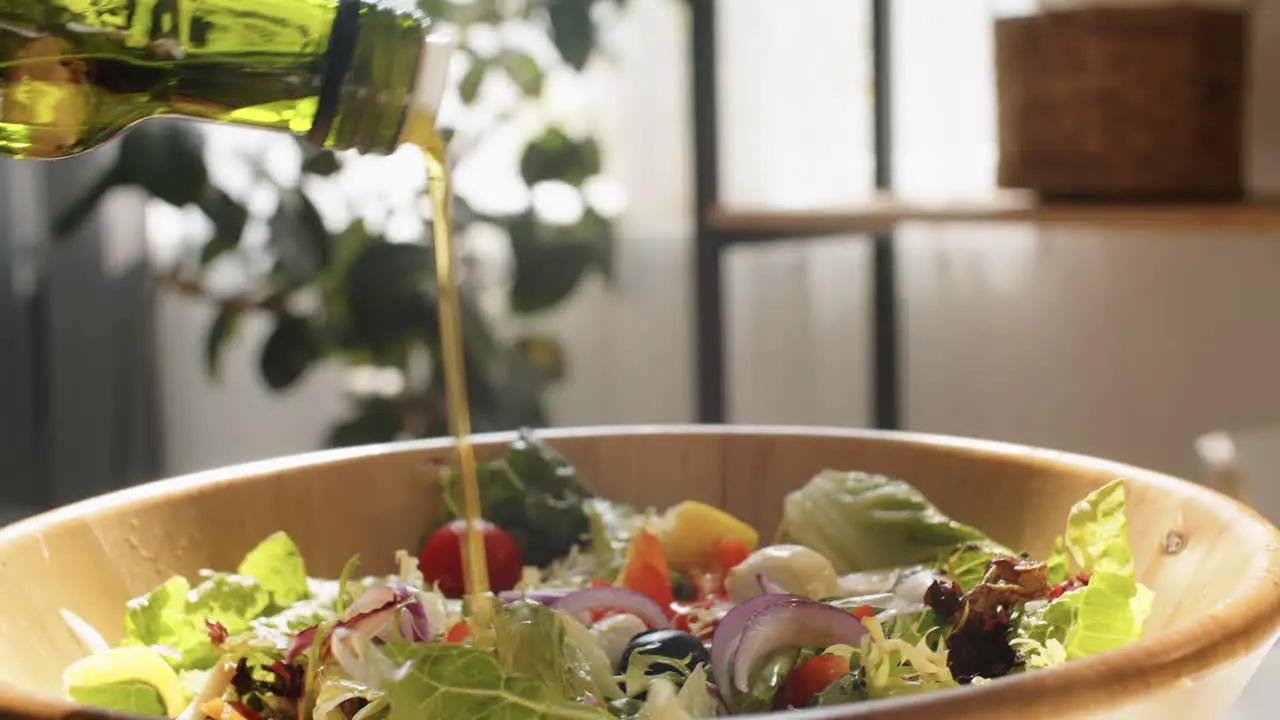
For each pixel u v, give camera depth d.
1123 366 1.32
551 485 0.61
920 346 1.47
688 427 0.63
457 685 0.40
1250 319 1.22
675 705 0.44
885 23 1.31
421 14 0.49
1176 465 1.29
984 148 1.37
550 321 1.65
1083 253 1.33
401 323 1.27
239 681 0.49
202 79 0.48
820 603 0.47
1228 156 0.90
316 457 0.59
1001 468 0.57
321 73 0.48
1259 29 1.10
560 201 1.55
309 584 0.56
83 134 0.50
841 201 1.23
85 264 1.71
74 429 1.72
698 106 1.14
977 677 0.48
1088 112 0.90
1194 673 0.37
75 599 0.51
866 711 0.35
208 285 1.66
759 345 1.61
